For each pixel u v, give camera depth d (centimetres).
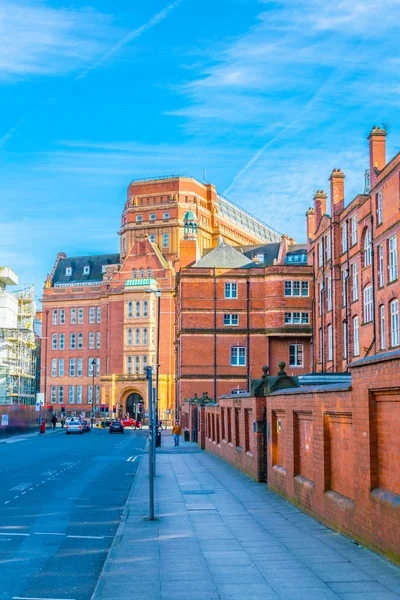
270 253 10231
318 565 1217
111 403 12119
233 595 1056
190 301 7650
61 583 1220
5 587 1191
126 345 12150
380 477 1287
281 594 1048
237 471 3142
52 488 2614
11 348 11444
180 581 1154
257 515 1830
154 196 13562
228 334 7594
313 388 1714
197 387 7556
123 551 1406
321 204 7075
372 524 1292
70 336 13462
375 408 1302
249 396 2786
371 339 5166
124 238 13750
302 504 1866
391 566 1177
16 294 13012
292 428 1997
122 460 4044
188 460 3975
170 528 1670
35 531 1717
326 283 6631
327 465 1636
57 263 14788
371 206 5103
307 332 7456
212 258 8100
